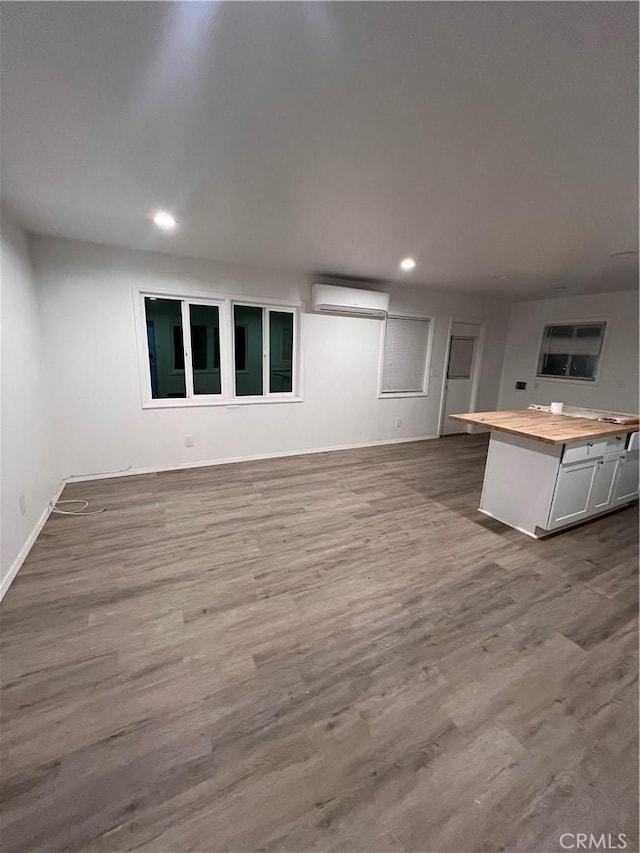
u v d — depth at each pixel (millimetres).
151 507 3266
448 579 2340
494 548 2727
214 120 1550
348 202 2385
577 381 5723
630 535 2957
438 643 1816
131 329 3771
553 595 2201
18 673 1582
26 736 1325
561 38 1086
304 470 4395
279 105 1438
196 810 1128
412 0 969
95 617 1928
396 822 1114
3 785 1175
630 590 2260
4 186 2199
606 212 2439
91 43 1132
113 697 1487
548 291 5348
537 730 1401
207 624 1901
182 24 1062
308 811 1135
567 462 2754
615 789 1210
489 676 1635
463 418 3375
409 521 3141
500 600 2146
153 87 1340
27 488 2623
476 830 1100
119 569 2354
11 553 2244
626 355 5152
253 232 3031
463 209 2469
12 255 2688
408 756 1298
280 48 1149
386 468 4570
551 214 2506
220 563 2449
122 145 1741
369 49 1147
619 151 1730
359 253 3617
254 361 4836
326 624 1926
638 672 1675
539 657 1744
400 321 5562
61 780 1192
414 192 2223
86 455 3795
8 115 1512
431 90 1341
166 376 4797
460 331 6215
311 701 1496
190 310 4094
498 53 1156
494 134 1622
